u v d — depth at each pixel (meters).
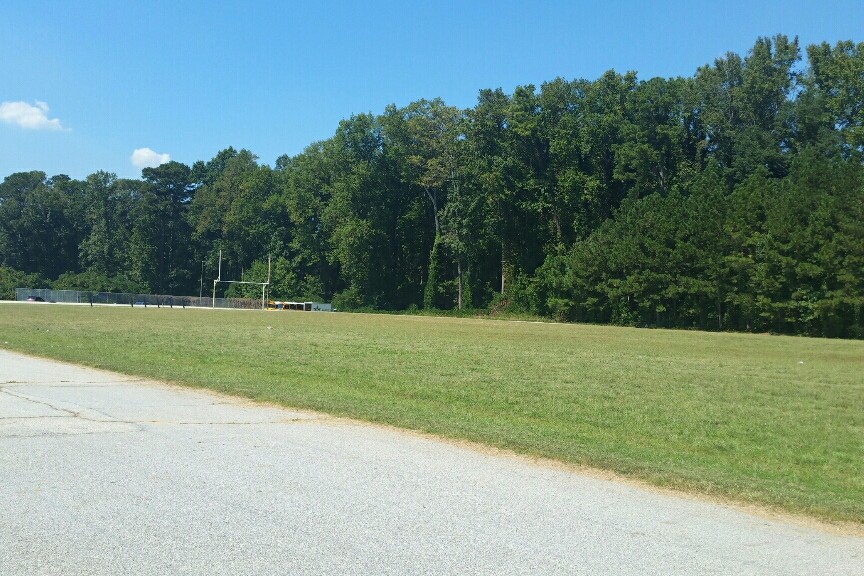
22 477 7.22
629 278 75.19
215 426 10.52
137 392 14.20
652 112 88.25
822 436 12.61
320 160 114.00
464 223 93.19
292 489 7.07
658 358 29.02
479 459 8.80
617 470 8.43
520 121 92.94
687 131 91.12
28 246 137.50
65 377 16.42
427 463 8.46
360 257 104.88
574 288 82.19
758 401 16.86
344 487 7.21
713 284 69.56
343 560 5.28
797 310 62.75
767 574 5.33
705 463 9.86
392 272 110.25
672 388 18.75
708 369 24.67
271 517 6.19
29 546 5.39
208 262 132.38
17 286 126.44
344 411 12.20
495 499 7.01
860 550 6.01
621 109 93.19
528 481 7.78
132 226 136.38
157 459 8.17
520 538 5.89
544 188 92.44
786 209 63.78
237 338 33.22
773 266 63.94
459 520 6.29
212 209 131.00
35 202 139.38
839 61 82.94
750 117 88.25
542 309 89.19
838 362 29.78
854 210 59.97
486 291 100.31
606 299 79.88
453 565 5.25
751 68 88.75
